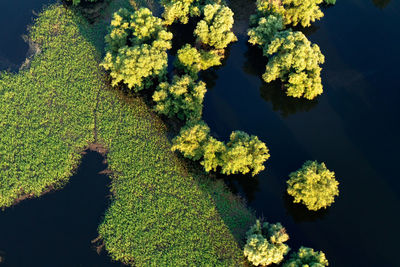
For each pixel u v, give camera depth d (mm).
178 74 107812
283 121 100812
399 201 87625
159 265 78812
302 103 103250
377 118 100062
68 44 114000
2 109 101188
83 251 82062
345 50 112688
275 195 88438
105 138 96062
